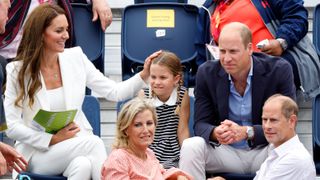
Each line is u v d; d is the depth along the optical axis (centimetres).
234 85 1942
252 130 1892
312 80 2214
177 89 1989
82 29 2367
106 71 2527
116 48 2559
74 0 2438
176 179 1762
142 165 1734
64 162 1888
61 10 1950
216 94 1950
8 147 1717
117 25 2578
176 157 1952
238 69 1898
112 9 2592
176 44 2350
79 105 1959
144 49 2348
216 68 1958
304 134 2295
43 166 1892
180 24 2358
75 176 1856
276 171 1734
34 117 1859
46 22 1919
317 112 2078
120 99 1991
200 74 1967
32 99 1917
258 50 2227
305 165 1723
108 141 2342
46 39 1925
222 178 1816
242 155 1936
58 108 1942
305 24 2233
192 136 2048
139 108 1727
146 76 1986
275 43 2184
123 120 1731
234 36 1889
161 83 1953
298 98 2258
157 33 2353
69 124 1891
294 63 2202
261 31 2252
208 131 1914
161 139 1961
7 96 1928
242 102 1942
